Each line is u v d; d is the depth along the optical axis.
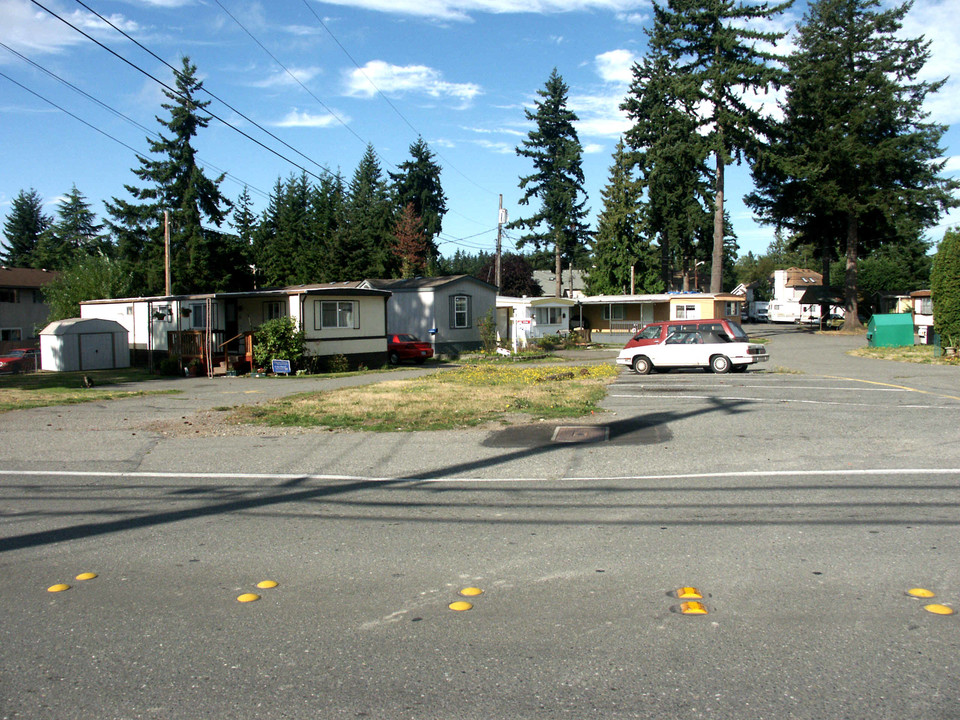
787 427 11.40
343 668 3.81
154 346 35.31
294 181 75.62
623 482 8.12
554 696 3.48
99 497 7.88
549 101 63.41
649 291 59.84
